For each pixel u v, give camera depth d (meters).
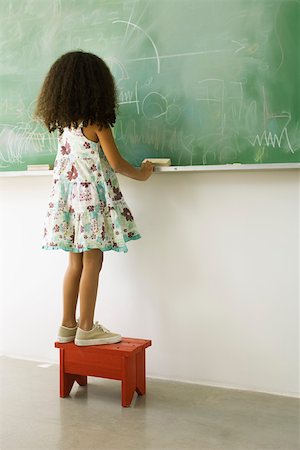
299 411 2.13
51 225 2.25
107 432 1.94
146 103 2.46
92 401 2.25
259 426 1.98
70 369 2.29
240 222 2.36
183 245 2.47
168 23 2.40
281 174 2.28
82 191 2.20
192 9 2.35
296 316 2.29
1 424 2.01
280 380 2.32
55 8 2.64
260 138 2.27
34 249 2.81
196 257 2.45
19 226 2.83
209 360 2.44
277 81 2.23
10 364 2.77
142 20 2.44
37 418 2.07
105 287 2.64
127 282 2.59
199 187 2.42
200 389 2.39
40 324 2.82
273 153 2.26
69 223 2.25
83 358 2.26
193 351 2.47
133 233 2.34
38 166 2.63
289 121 2.22
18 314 2.87
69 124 2.16
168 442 1.85
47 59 2.67
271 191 2.30
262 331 2.34
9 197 2.85
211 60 2.33
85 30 2.57
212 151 2.35
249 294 2.36
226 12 2.30
